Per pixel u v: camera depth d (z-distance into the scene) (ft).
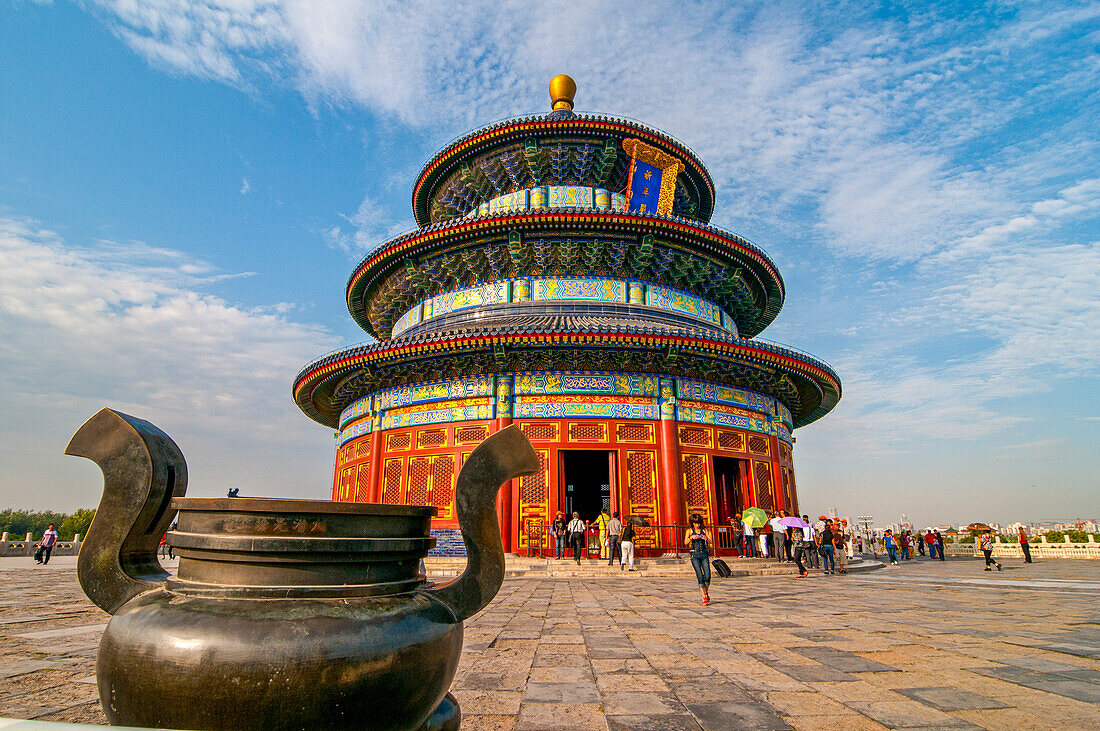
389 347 87.30
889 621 41.16
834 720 20.70
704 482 90.99
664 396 91.76
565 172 124.26
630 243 104.73
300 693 8.20
